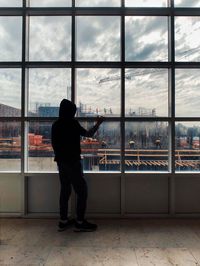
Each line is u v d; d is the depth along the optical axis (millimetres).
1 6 2887
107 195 2904
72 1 2846
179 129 2910
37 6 2896
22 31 2861
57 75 2934
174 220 2781
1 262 1858
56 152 2502
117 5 2889
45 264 1830
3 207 2922
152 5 2893
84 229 2465
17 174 2881
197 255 1975
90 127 2922
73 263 1844
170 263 1847
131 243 2189
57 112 2928
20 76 2914
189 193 2902
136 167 2912
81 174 2512
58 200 2924
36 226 2613
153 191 2904
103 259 1904
